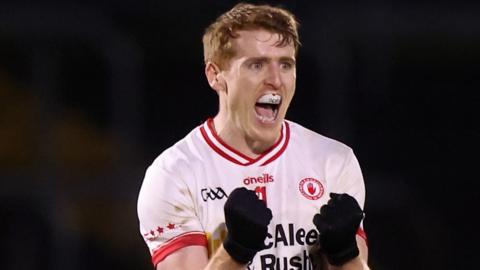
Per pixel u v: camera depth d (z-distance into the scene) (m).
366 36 35.25
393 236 35.47
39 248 32.91
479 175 36.56
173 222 12.77
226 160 12.80
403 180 36.31
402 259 35.19
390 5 35.44
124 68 35.47
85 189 34.19
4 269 32.59
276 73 12.27
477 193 36.41
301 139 13.18
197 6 35.69
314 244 12.56
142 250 33.66
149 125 36.09
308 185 12.77
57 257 32.91
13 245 32.78
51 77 35.09
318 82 35.22
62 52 35.22
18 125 35.00
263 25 12.30
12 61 35.25
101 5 35.19
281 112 12.56
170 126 36.22
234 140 12.84
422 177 36.47
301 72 35.28
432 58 36.56
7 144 34.72
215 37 12.70
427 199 36.31
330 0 34.94
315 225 12.22
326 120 34.78
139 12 35.38
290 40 12.37
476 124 36.94
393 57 36.34
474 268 35.31
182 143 13.20
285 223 12.54
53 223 33.28
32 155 34.69
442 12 35.75
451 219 36.16
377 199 36.00
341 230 11.97
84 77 35.56
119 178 34.66
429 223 35.94
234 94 12.48
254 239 11.76
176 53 36.25
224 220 12.53
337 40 34.97
